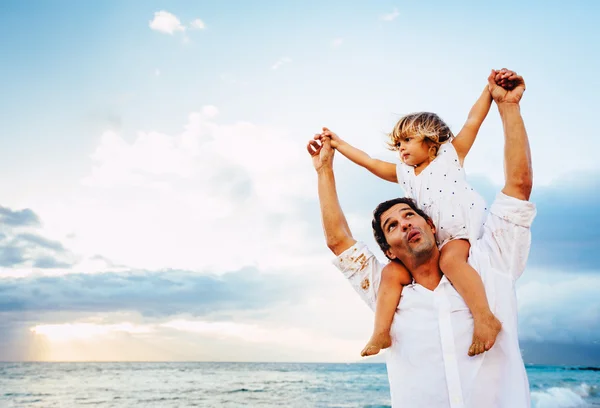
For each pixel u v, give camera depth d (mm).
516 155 2600
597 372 29359
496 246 2598
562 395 21172
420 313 2514
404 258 2643
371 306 2953
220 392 25703
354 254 2955
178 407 21375
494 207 2643
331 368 43531
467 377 2355
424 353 2438
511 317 2473
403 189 3402
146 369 40375
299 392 25562
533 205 2533
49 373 36812
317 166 3227
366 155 3451
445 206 3008
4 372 38688
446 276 2578
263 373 39219
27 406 21797
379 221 2744
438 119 3357
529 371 30234
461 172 3160
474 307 2434
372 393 25156
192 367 42219
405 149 3324
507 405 2332
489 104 3367
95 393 25531
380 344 2521
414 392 2428
